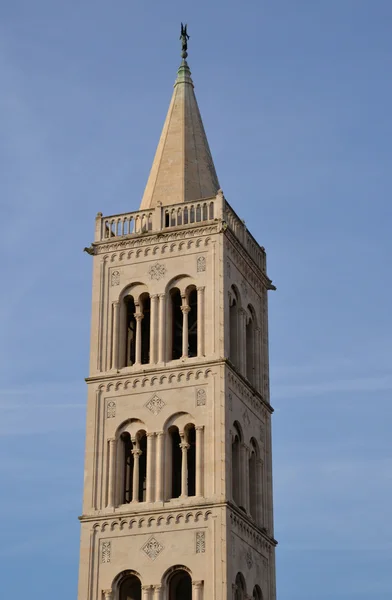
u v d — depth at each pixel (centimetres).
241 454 10150
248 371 10831
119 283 10625
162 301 10400
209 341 10131
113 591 9550
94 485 9944
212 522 9481
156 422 9969
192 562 9419
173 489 9938
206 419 9844
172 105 11519
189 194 10906
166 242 10606
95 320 10550
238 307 10644
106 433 10094
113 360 10356
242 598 9675
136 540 9638
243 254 10906
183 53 11888
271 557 10362
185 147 11181
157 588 9431
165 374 10106
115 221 10894
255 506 10344
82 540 9769
